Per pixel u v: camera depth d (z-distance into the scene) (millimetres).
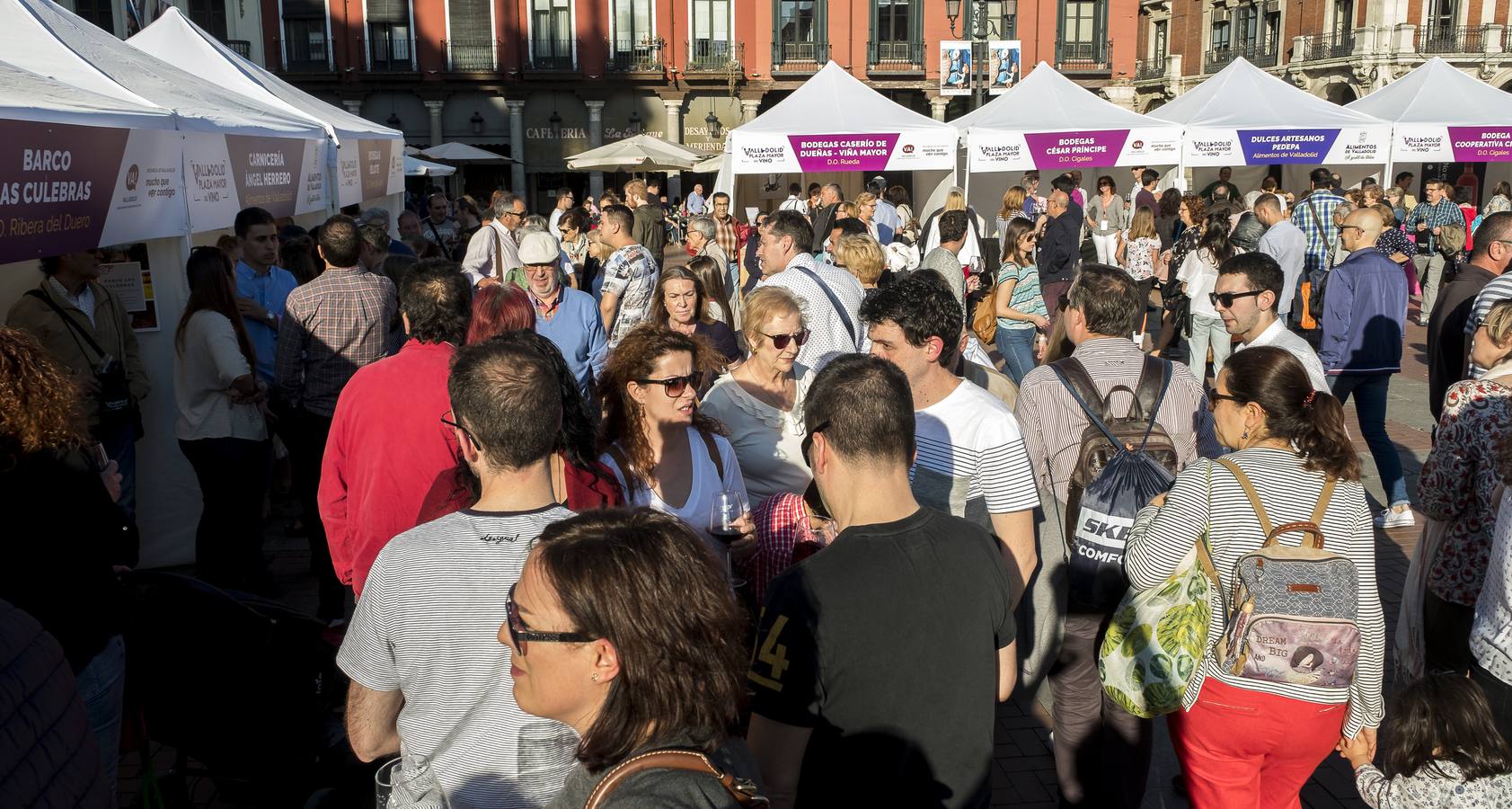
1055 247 10391
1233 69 14422
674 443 3109
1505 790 2701
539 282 5293
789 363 3623
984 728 2156
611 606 1427
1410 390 10391
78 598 2650
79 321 4906
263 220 6191
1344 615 2658
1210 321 9227
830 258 8398
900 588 2053
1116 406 3293
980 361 4777
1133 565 2885
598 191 35594
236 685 3367
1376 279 6207
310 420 4996
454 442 3250
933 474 3064
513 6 34406
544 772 2084
